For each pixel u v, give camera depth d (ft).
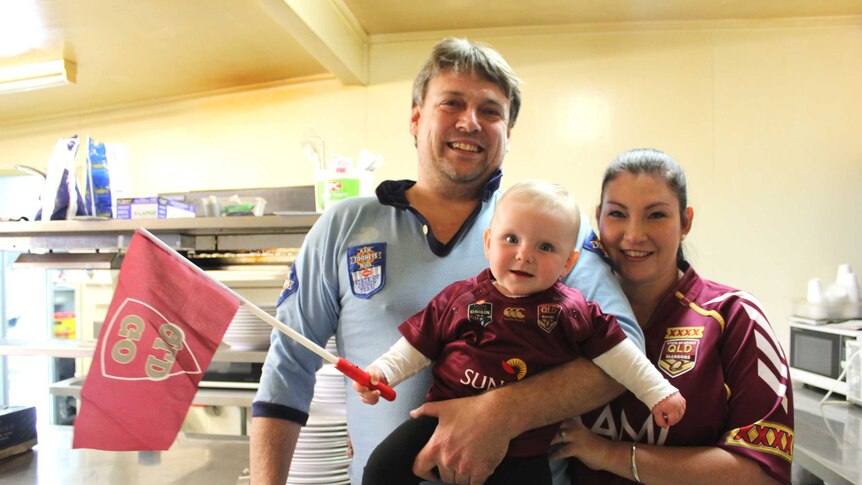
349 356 3.33
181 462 5.41
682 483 2.85
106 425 2.47
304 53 6.64
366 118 7.20
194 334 2.60
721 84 6.56
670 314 3.32
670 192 3.25
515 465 2.79
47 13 5.54
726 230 6.57
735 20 6.51
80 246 6.18
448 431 2.72
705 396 3.05
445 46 3.36
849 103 6.44
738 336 3.11
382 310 3.23
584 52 6.73
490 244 2.99
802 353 6.12
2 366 9.93
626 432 3.13
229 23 5.84
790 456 2.87
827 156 6.47
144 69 7.06
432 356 3.04
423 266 3.28
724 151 6.56
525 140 6.84
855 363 5.26
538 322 2.82
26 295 9.91
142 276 2.58
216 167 7.82
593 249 3.29
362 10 6.35
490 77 3.29
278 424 3.21
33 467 5.32
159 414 2.52
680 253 3.59
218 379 5.70
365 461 3.25
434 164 3.32
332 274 3.44
